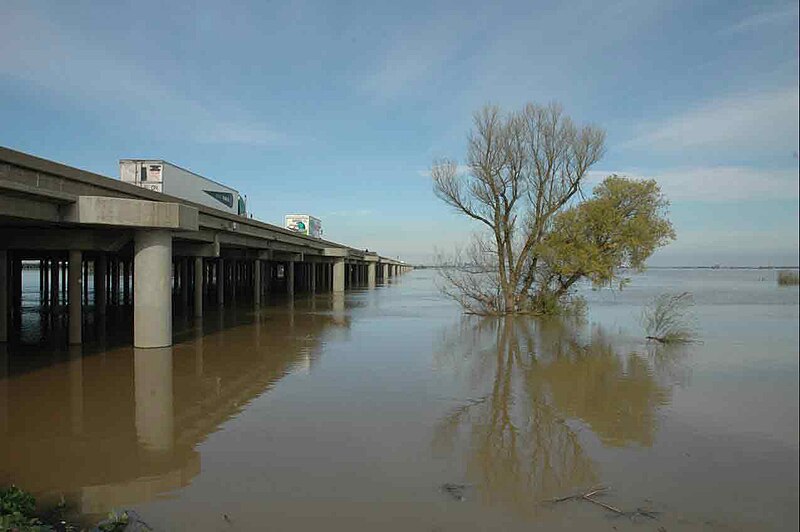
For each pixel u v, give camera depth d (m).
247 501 6.80
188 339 19.98
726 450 8.91
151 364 15.18
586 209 27.48
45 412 10.62
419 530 6.16
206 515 6.43
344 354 17.00
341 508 6.64
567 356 17.00
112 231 18.33
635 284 72.75
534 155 28.53
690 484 7.57
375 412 10.68
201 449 8.59
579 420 10.43
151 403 11.27
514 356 16.92
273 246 36.47
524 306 29.39
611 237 27.56
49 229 17.91
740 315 29.00
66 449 8.61
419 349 18.03
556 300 28.88
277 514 6.47
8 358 15.97
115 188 16.92
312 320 26.77
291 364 15.34
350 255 58.81
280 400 11.51
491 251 29.56
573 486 7.46
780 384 13.37
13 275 27.64
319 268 62.75
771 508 6.92
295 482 7.37
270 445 8.79
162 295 17.48
